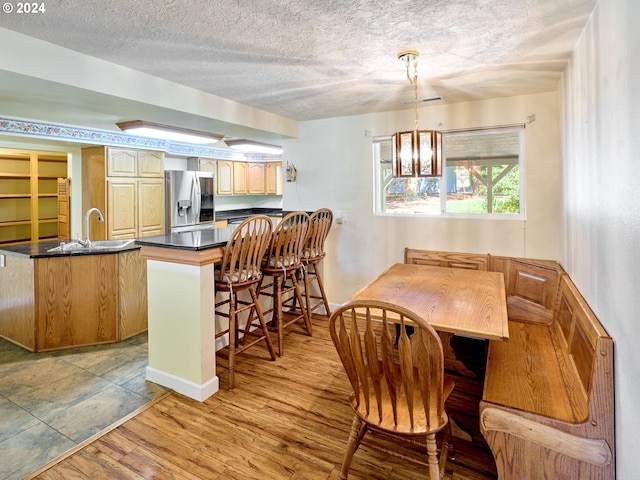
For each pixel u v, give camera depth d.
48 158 6.18
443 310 1.95
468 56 2.23
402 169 2.28
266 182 7.46
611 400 1.39
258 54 2.16
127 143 5.08
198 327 2.38
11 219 5.87
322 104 3.34
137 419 2.19
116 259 3.33
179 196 5.74
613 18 1.42
